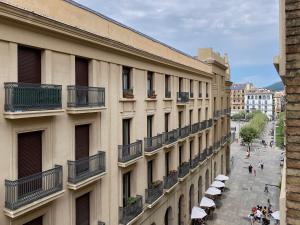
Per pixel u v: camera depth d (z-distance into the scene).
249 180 42.12
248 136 69.88
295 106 5.11
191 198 27.98
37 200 9.79
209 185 34.06
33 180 10.07
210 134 34.19
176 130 22.78
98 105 12.98
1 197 9.08
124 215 15.38
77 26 12.24
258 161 56.47
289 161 5.19
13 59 9.45
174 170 22.45
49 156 10.91
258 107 183.12
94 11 13.41
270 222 27.61
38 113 9.80
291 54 5.11
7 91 9.07
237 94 191.38
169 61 21.19
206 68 33.38
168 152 22.53
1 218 9.05
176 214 23.33
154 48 19.67
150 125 19.64
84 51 12.63
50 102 10.30
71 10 11.95
